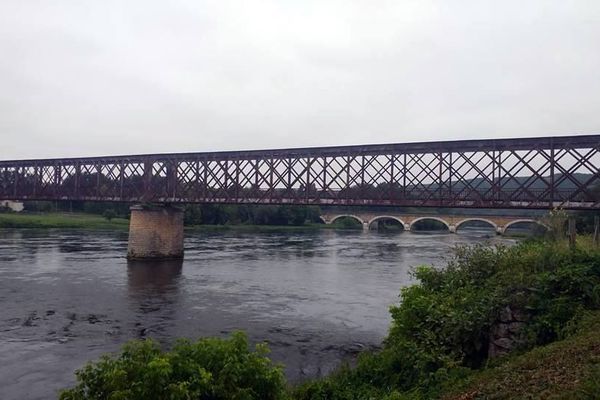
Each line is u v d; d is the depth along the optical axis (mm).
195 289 35781
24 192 70062
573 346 10758
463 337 13828
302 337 22828
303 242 78500
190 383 9547
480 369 12703
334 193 45312
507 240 82625
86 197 62469
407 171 41281
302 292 34656
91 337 22578
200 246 68875
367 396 13297
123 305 29953
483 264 17547
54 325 24781
